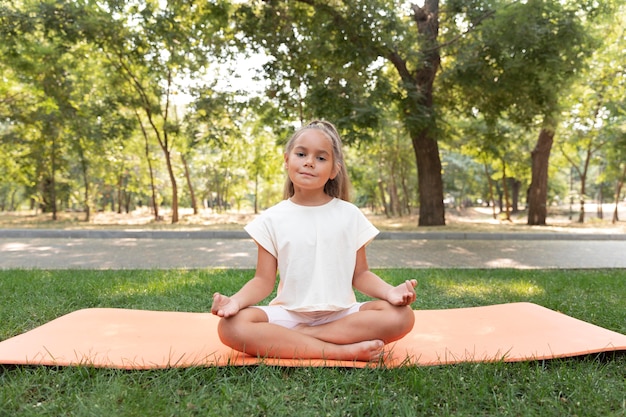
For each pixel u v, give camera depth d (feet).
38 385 7.24
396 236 41.09
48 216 78.13
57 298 14.46
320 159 8.95
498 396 7.05
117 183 94.22
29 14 44.57
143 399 6.73
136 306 13.83
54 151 69.31
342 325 8.52
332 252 8.81
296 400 6.91
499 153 64.85
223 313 8.12
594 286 17.34
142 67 55.88
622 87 60.80
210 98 53.98
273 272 8.99
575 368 8.23
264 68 44.55
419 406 6.75
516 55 38.34
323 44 40.37
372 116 37.68
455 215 125.29
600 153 82.69
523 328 10.16
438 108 46.85
